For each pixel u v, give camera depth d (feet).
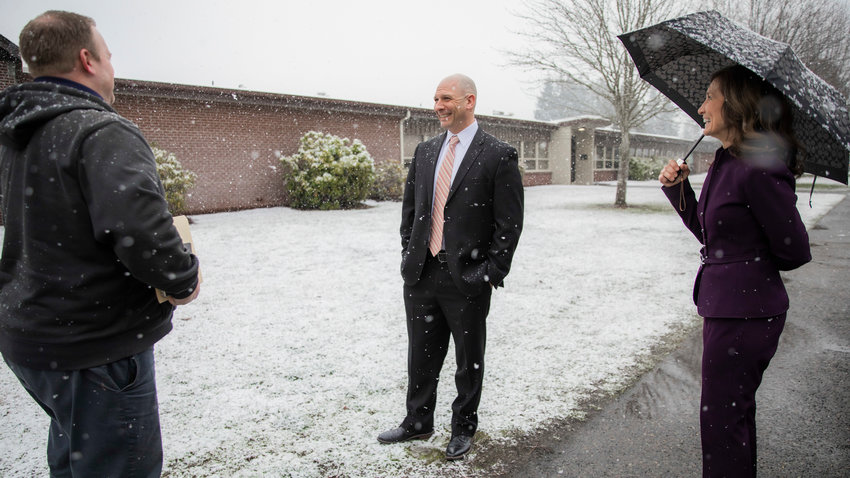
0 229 30.73
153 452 4.71
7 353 4.25
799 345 11.51
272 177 47.39
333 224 34.78
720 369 5.53
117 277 4.26
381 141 55.77
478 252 6.95
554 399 8.96
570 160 84.79
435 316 7.37
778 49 5.15
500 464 7.02
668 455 7.17
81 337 4.13
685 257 22.36
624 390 9.28
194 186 42.04
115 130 4.10
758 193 5.15
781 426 7.97
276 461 7.14
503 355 11.10
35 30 4.20
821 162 5.94
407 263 7.23
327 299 15.99
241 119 44.75
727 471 5.51
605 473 6.77
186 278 4.40
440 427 8.09
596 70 45.09
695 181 90.17
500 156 6.88
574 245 25.77
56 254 4.05
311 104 48.11
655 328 12.76
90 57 4.45
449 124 7.01
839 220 34.24
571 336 12.27
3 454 7.39
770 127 5.24
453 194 6.92
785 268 5.44
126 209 3.87
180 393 9.39
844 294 15.72
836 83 56.29
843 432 7.75
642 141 109.70
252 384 9.78
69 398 4.21
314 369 10.49
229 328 13.21
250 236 29.48
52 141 4.00
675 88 7.39
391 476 6.76
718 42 5.42
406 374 10.20
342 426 8.14
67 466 4.78
